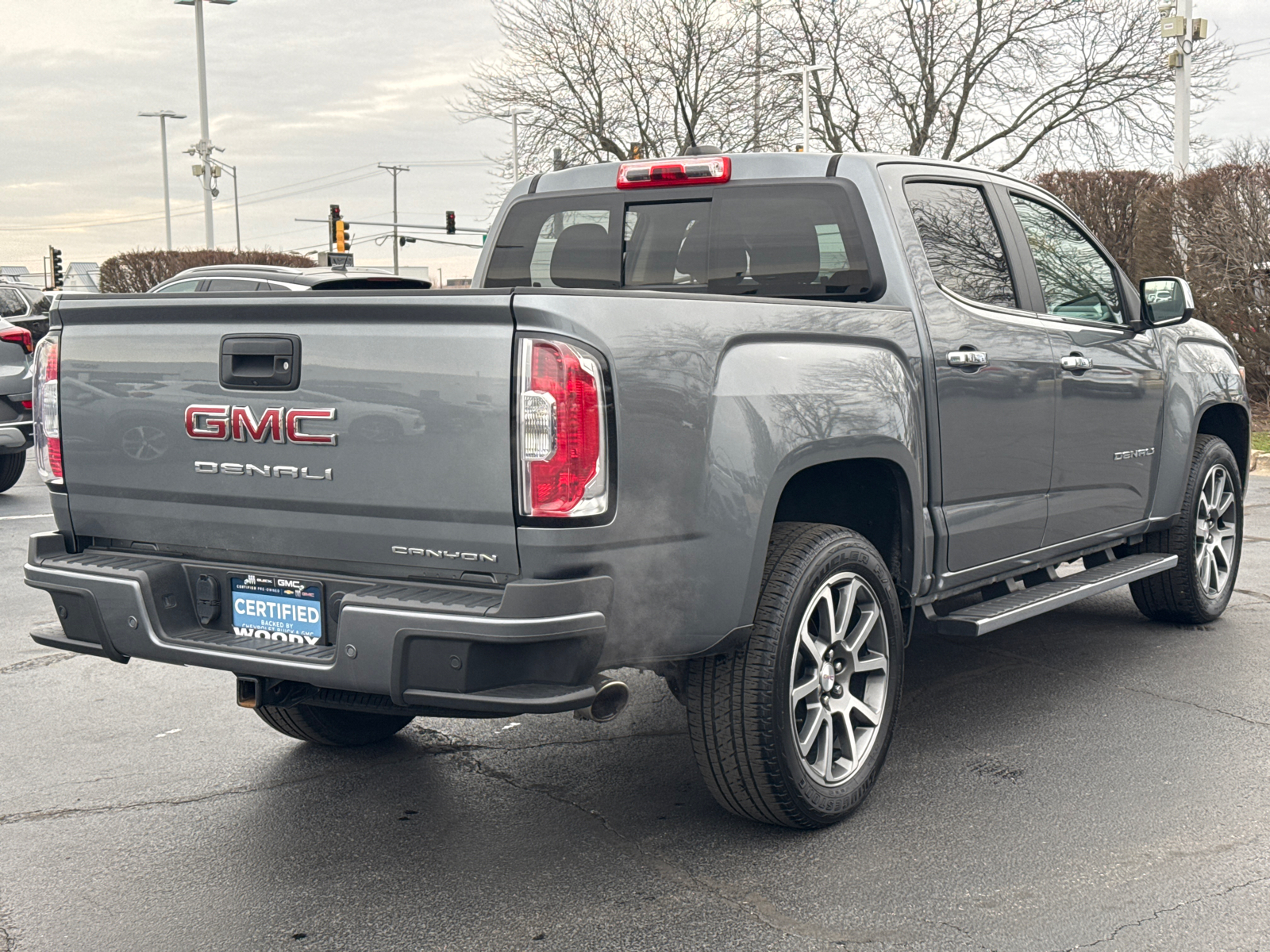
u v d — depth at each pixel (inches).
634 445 120.4
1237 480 247.0
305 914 126.8
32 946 120.6
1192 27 850.8
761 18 1376.7
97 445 141.3
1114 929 120.3
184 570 138.6
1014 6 1309.1
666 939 120.0
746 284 180.4
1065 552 201.0
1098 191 895.1
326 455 125.3
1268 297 620.7
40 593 288.4
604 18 1382.9
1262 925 121.0
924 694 201.9
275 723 173.9
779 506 165.6
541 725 190.4
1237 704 193.5
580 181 201.6
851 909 125.4
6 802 159.2
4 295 539.5
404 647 117.6
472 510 118.2
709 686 137.2
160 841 146.1
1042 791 157.5
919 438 159.8
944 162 186.2
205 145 1437.0
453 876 135.3
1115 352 207.9
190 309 131.7
